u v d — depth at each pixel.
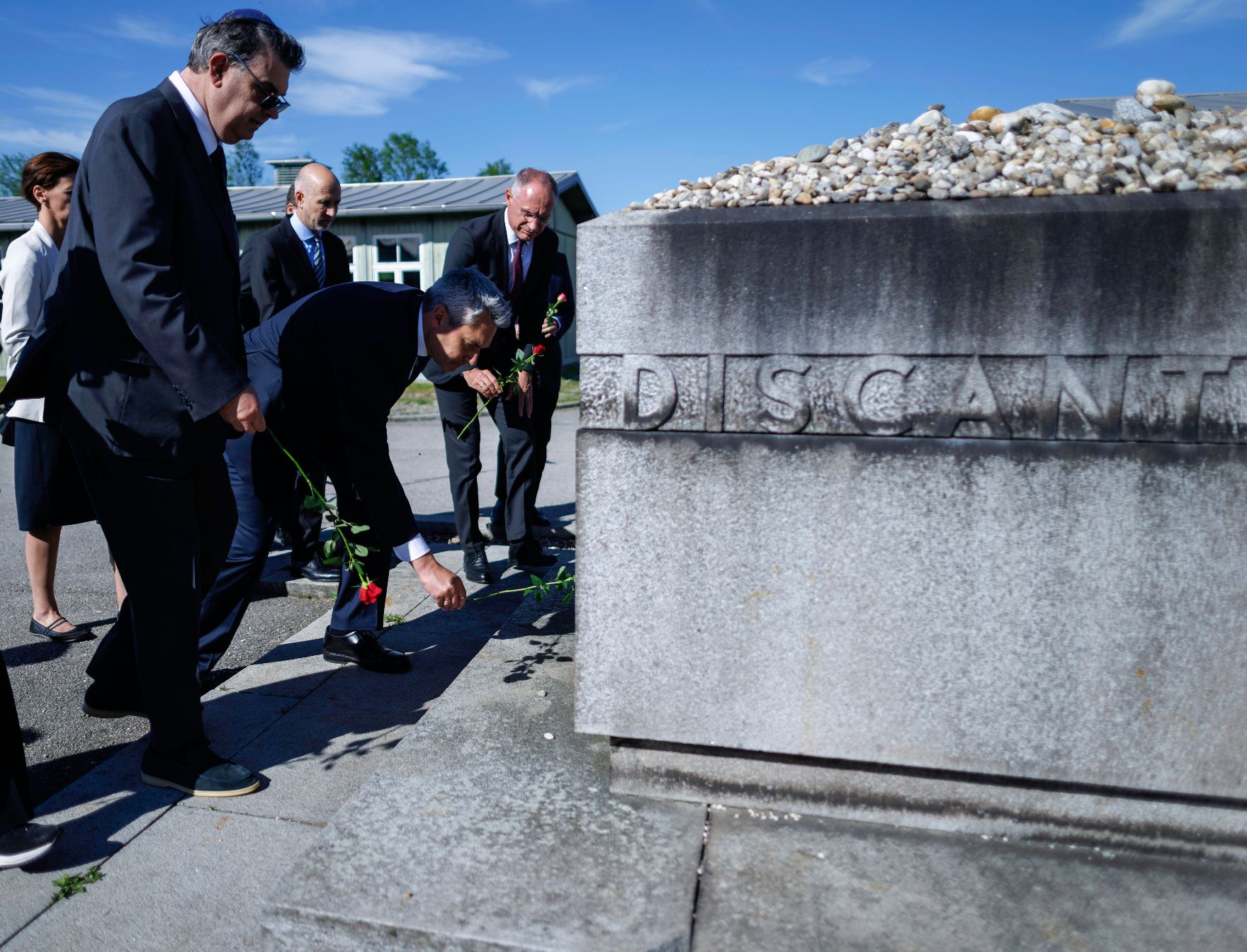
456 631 3.68
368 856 1.81
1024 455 1.70
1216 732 1.74
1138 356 1.64
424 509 6.11
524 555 4.43
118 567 2.26
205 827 2.21
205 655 2.97
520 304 4.52
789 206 1.79
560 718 2.42
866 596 1.81
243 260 4.27
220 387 2.05
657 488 1.86
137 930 1.85
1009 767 1.83
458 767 2.16
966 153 1.92
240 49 2.13
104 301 2.10
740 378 1.80
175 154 2.10
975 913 1.65
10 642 3.62
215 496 2.46
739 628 1.88
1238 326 1.60
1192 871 1.78
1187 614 1.70
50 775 2.55
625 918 1.63
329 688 3.09
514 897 1.69
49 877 2.01
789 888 1.72
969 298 1.68
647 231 1.78
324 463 2.96
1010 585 1.75
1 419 3.44
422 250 17.92
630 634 1.94
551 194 4.29
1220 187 1.68
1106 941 1.58
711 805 2.01
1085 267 1.63
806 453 1.78
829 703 1.87
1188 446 1.65
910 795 1.91
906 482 1.75
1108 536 1.70
